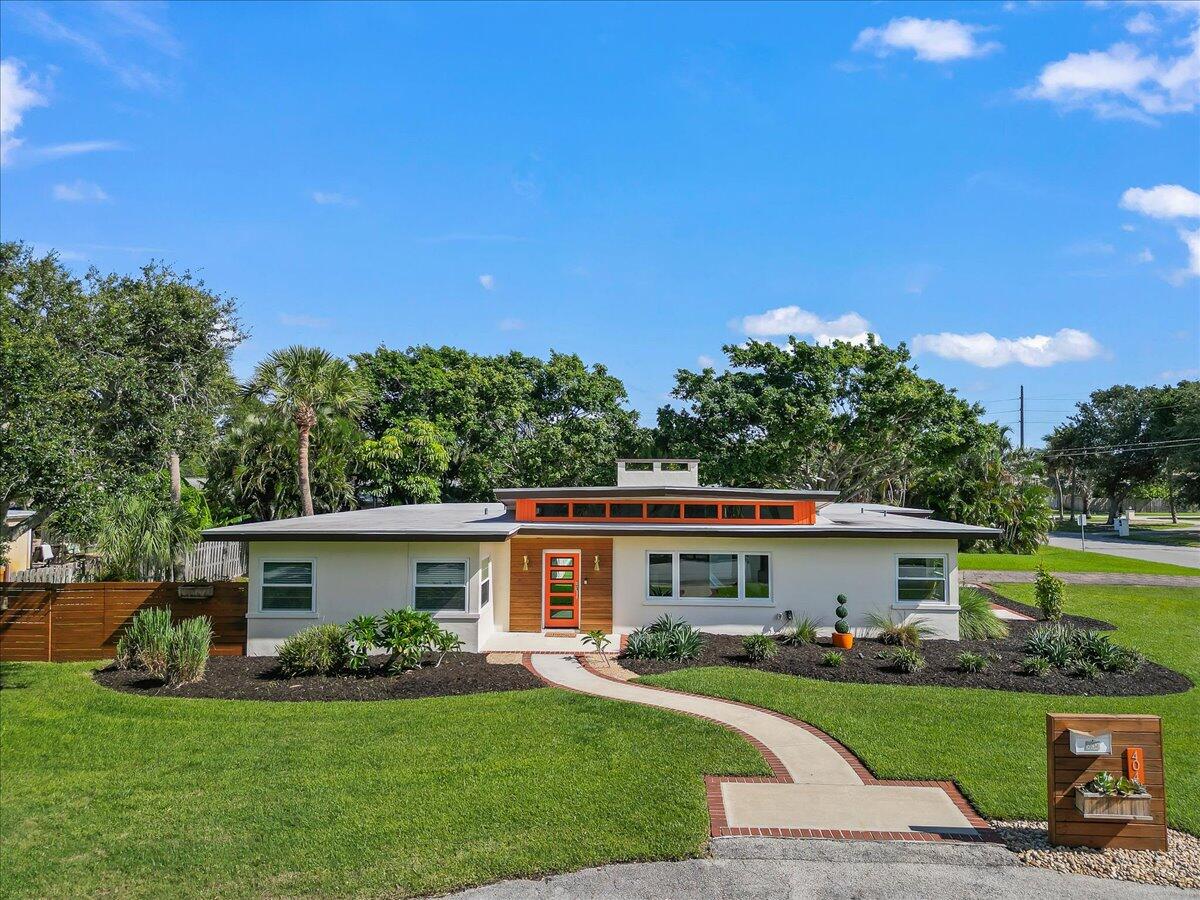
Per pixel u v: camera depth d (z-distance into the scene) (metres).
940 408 38.50
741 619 19.95
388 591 18.34
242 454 34.34
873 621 19.58
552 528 19.86
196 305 24.98
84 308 20.77
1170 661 18.12
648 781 10.46
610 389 50.91
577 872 8.33
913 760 11.24
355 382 36.31
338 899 7.87
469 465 44.75
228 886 8.13
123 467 19.02
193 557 28.08
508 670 16.36
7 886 8.19
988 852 8.74
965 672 16.34
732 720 13.21
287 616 18.30
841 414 39.09
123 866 8.56
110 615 18.30
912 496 47.97
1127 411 76.50
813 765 11.22
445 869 8.34
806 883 8.10
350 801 10.02
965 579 32.88
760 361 41.44
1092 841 8.82
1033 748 11.77
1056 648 17.14
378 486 40.44
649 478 21.88
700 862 8.52
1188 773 10.99
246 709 13.98
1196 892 7.91
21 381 15.12
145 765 11.46
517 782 10.50
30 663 17.78
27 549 30.92
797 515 20.67
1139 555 45.47
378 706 14.09
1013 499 42.41
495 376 46.44
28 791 10.62
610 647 18.73
